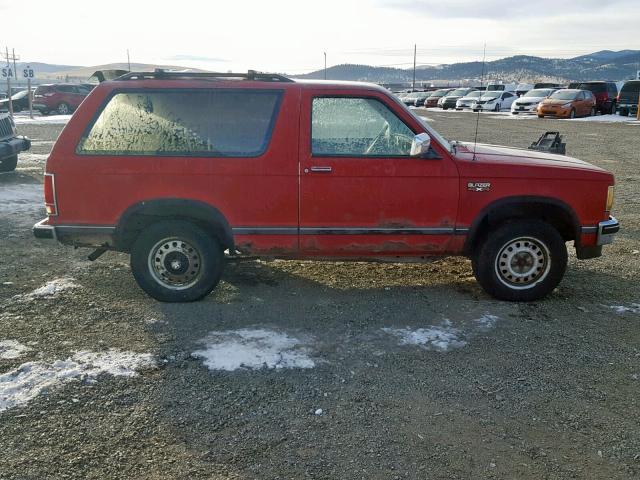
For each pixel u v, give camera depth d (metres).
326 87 4.91
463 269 6.25
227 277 5.88
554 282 5.23
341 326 4.68
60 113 32.66
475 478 2.89
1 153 11.05
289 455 3.05
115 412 3.41
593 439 3.23
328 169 4.86
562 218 5.22
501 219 5.23
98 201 4.91
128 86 4.91
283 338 4.44
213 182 4.88
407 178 4.93
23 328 4.55
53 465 2.94
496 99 41.28
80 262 6.32
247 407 3.49
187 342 4.35
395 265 6.36
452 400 3.61
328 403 3.55
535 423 3.38
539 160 5.29
